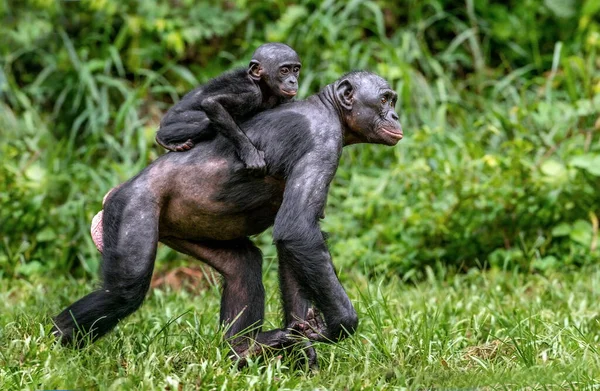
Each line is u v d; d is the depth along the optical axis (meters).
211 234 12.35
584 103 20.80
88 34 25.08
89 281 19.03
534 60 25.28
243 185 11.86
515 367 11.66
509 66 24.98
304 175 11.43
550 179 19.38
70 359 11.33
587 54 24.77
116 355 11.95
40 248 20.03
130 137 22.41
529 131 21.69
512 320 14.08
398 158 21.67
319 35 24.22
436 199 20.00
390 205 20.14
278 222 11.34
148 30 24.53
